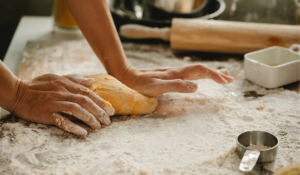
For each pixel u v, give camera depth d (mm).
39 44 1173
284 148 813
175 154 805
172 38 1123
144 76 916
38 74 1028
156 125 873
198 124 873
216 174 770
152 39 1210
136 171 776
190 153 806
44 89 868
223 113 896
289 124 865
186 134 849
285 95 947
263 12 1183
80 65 1078
